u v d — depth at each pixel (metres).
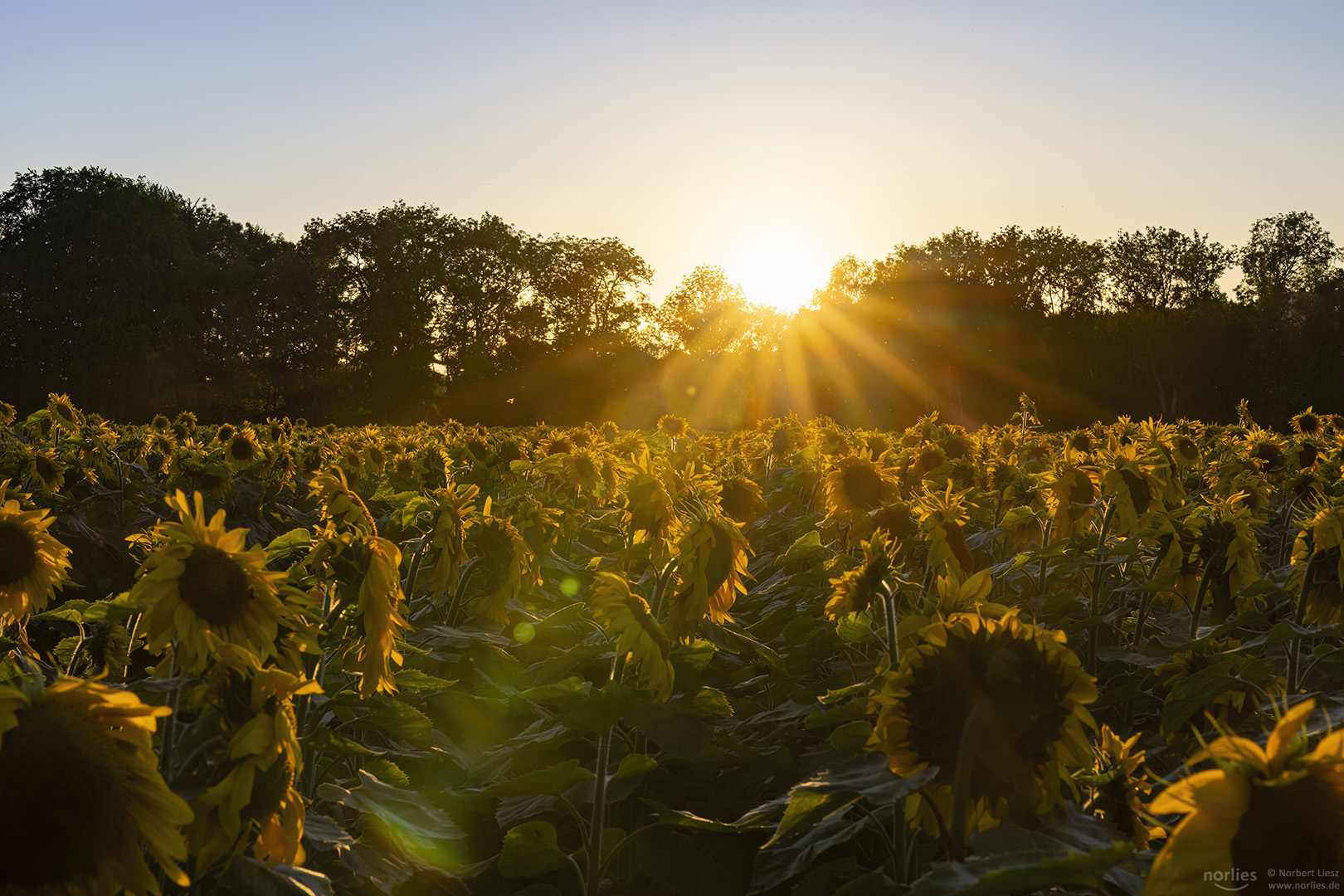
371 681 2.54
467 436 12.06
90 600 6.11
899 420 77.62
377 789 2.73
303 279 65.81
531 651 4.80
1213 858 1.18
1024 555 4.62
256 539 7.70
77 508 7.29
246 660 1.71
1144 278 82.00
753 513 4.54
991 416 78.88
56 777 1.31
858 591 2.48
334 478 3.42
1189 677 3.12
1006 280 83.06
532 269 78.25
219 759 1.67
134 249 58.12
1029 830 1.79
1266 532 5.79
